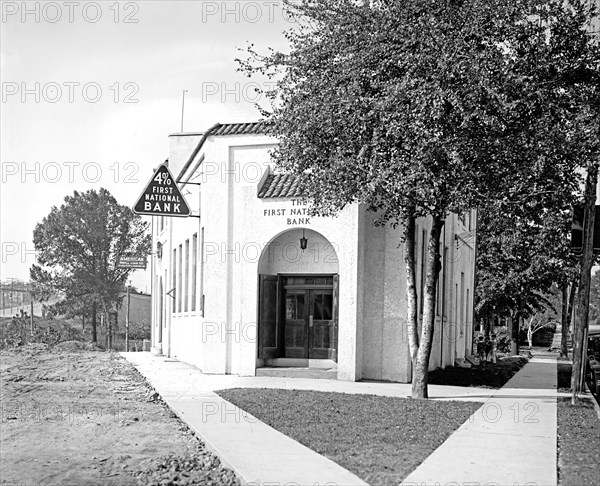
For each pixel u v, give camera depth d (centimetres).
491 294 4506
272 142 2372
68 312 6269
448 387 2211
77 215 6038
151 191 2489
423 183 1559
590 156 1653
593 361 2561
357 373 2189
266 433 1317
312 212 1866
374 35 1641
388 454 1143
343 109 1642
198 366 2719
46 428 1427
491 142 1584
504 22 1636
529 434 1362
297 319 2359
